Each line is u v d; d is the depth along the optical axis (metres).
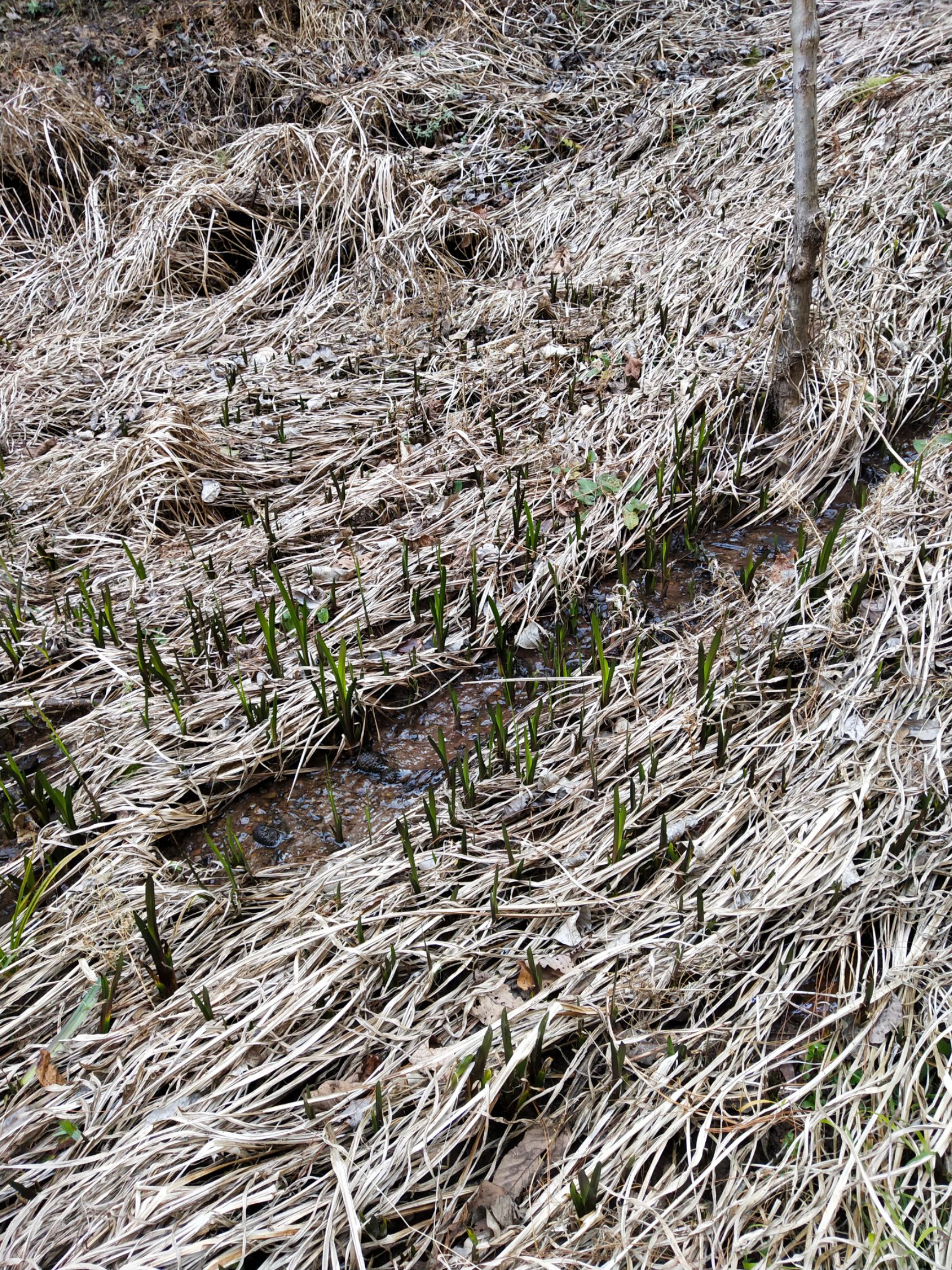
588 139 6.00
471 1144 1.78
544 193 5.59
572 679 2.77
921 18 5.86
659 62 6.32
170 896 2.27
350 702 2.72
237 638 3.10
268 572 3.33
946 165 4.80
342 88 6.23
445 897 2.21
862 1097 1.76
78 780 2.63
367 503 3.60
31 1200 1.72
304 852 2.46
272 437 4.00
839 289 4.31
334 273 5.16
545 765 2.56
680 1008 1.95
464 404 4.06
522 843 2.31
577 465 3.60
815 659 2.76
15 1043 2.01
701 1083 1.80
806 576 2.96
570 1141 1.75
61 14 7.23
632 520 3.31
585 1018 1.90
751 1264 1.58
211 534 3.56
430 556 3.33
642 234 5.05
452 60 6.55
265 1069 1.86
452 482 3.67
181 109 6.36
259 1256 1.67
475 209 5.54
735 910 2.07
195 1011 1.99
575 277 4.85
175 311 4.98
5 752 2.83
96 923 2.20
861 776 2.33
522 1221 1.65
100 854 2.41
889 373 3.91
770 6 6.79
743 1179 1.67
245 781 2.66
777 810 2.30
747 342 4.03
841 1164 1.66
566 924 2.10
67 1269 1.58
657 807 2.38
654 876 2.20
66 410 4.32
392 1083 1.84
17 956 2.16
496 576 3.19
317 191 5.29
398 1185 1.72
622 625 3.03
